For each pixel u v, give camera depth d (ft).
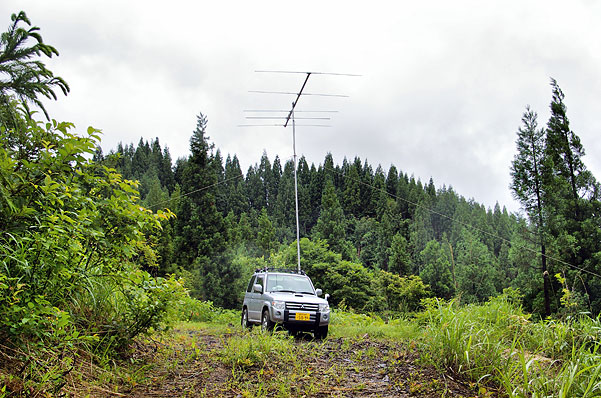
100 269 19.22
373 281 155.74
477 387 17.46
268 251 199.31
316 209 353.51
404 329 33.19
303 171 444.55
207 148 168.35
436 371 19.69
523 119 144.56
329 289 145.89
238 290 137.18
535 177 139.44
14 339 14.05
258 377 19.01
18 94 19.85
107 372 16.81
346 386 18.52
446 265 200.13
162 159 381.40
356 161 462.60
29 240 14.11
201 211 152.97
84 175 17.17
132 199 19.83
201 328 43.83
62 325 13.61
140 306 20.22
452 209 331.16
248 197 387.75
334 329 40.55
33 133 16.16
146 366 19.07
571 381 14.10
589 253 121.19
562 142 136.77
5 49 19.16
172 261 143.84
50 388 13.61
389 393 17.52
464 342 20.43
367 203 364.79
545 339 22.91
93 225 17.07
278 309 35.76
